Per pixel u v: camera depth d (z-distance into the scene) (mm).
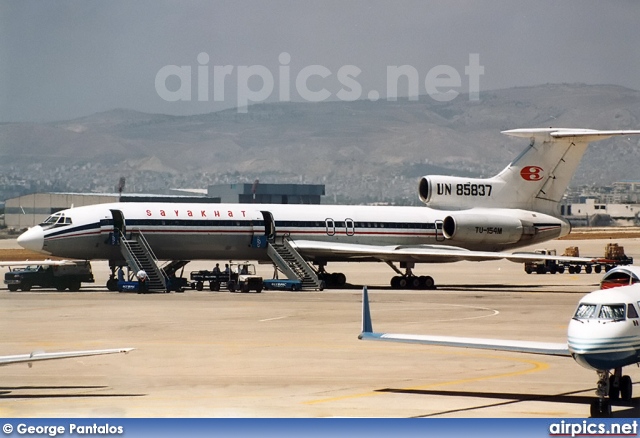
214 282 121562
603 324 42938
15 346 67062
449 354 63875
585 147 138250
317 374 55781
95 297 108312
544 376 55281
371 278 159250
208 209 124688
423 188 138875
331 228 130500
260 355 63062
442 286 137750
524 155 137875
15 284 120312
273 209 129000
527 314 90812
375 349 66062
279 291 120188
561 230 138125
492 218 133250
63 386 51719
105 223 118812
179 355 62875
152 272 118000
